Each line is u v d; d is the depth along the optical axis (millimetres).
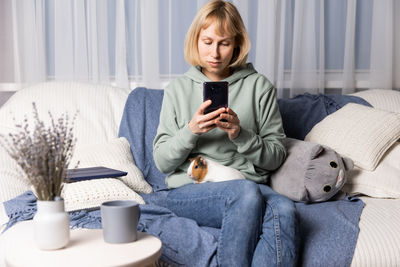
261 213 1346
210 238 1384
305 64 2566
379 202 1720
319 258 1372
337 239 1406
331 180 1681
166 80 2600
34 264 950
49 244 1027
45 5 2557
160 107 2193
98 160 1896
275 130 1759
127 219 1078
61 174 1055
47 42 2570
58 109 2102
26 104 2104
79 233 1165
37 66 2506
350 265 1366
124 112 2164
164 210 1577
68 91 2180
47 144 1032
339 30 2631
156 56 2529
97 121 2125
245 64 1864
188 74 1831
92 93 2207
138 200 1673
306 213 1579
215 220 1470
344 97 2271
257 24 2566
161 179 2043
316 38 2584
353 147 1891
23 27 2518
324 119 2104
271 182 1796
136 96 2217
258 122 1776
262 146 1643
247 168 1737
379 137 1881
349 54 2555
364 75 2641
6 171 1772
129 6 2572
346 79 2566
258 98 1771
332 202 1711
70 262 961
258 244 1321
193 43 1747
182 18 2584
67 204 1564
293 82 2553
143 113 2166
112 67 2611
